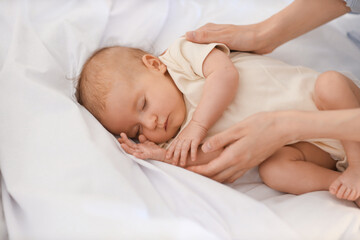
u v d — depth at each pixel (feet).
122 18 4.34
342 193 2.86
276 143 2.92
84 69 3.68
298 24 3.79
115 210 2.61
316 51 4.42
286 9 3.80
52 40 3.92
